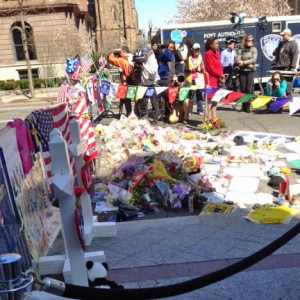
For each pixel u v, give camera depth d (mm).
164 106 10234
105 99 11938
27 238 3119
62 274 3320
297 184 5352
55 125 4582
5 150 2910
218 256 3492
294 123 9383
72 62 8797
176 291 1768
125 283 3146
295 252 3482
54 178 2729
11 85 24703
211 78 9445
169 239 3889
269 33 14422
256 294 2922
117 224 4367
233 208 4637
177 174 5316
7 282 1390
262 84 14836
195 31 14305
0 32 28016
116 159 6539
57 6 27797
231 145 7484
